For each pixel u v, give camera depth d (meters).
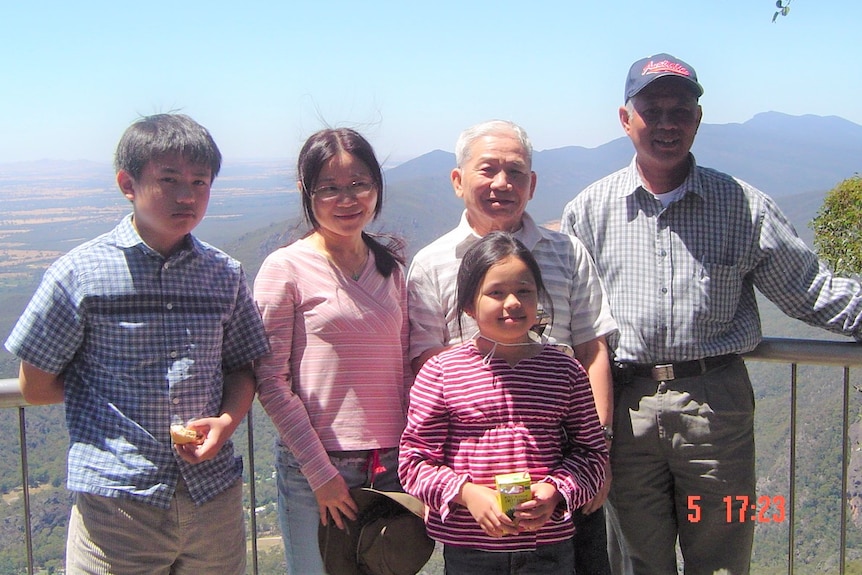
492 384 2.14
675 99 2.60
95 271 2.03
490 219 2.47
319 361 2.29
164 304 2.08
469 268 2.17
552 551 2.16
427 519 2.23
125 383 2.05
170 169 1.99
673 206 2.68
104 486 2.03
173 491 2.09
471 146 2.49
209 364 2.16
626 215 2.75
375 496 2.25
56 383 2.12
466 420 2.14
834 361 2.72
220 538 2.20
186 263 2.12
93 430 2.05
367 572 2.28
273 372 2.29
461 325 2.46
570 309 2.58
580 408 2.19
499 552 2.12
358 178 2.27
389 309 2.38
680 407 2.64
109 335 2.04
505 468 2.10
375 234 2.49
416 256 2.59
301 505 2.35
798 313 2.72
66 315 2.02
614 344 2.75
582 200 2.88
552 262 2.56
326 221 2.29
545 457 2.13
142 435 2.05
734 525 2.70
